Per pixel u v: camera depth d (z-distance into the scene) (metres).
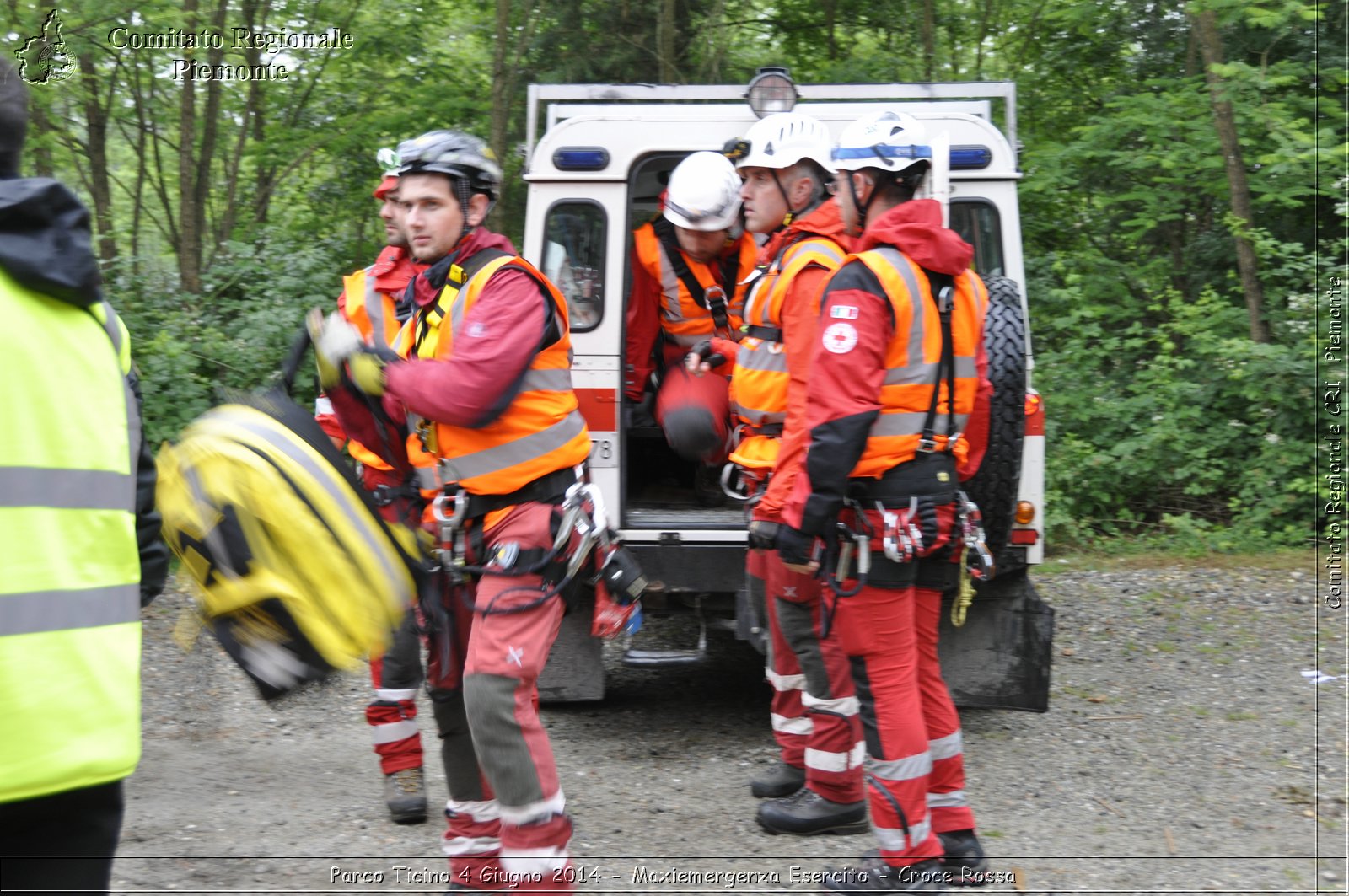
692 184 4.99
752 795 4.39
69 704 1.82
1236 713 5.36
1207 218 11.68
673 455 6.20
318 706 5.34
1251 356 9.13
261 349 8.51
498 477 3.00
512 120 11.86
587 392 5.07
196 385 8.07
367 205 12.68
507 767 2.97
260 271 9.23
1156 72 12.12
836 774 3.96
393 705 4.05
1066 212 11.77
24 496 1.81
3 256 1.84
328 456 2.52
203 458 2.38
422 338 3.07
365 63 12.38
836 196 3.84
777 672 4.25
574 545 3.05
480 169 3.04
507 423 3.00
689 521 5.10
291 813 4.18
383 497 3.38
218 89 11.49
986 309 3.53
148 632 6.26
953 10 12.75
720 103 5.38
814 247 3.66
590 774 4.64
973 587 4.96
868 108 5.12
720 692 5.79
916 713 3.36
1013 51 12.92
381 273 3.95
